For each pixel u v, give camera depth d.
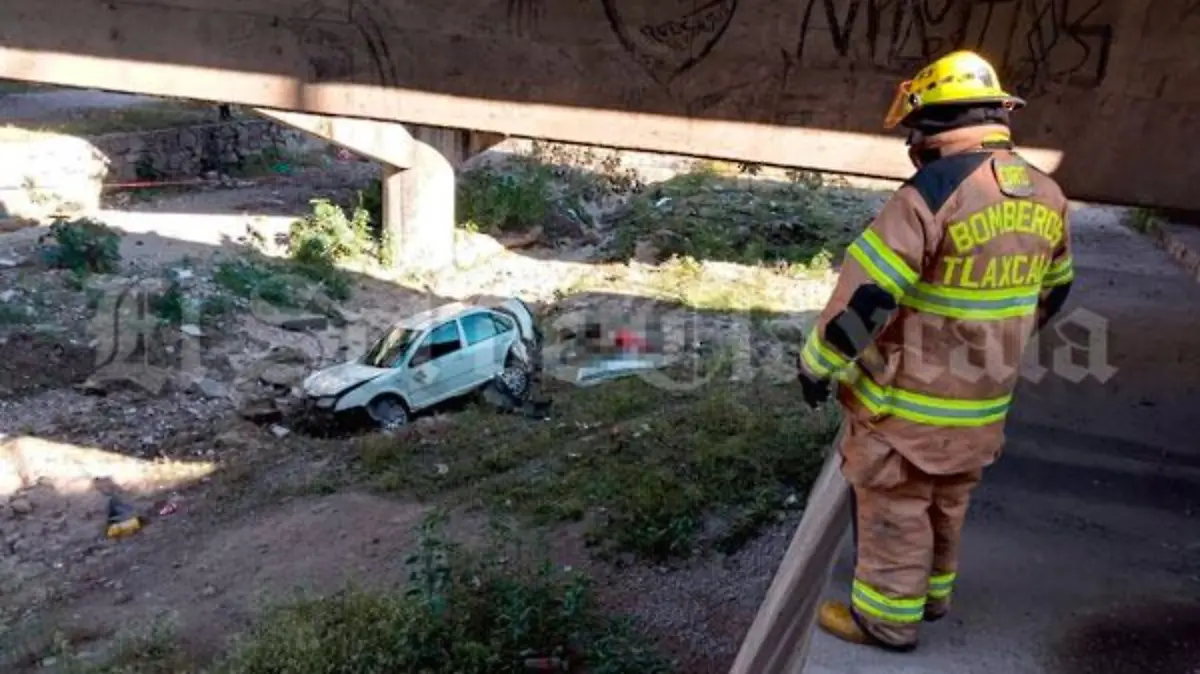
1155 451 5.45
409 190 20.22
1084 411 6.08
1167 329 8.00
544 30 6.32
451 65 6.55
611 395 14.95
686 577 9.98
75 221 19.89
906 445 3.00
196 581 10.66
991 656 3.40
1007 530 4.39
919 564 3.20
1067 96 5.56
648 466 12.15
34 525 11.88
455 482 12.51
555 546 10.58
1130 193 5.61
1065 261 3.15
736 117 6.14
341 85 6.79
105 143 24.25
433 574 8.99
